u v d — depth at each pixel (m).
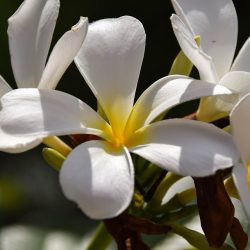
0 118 0.45
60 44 0.47
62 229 0.74
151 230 0.47
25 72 0.49
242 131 0.45
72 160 0.44
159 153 0.45
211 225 0.47
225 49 0.52
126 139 0.47
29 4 0.49
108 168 0.44
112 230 0.47
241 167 0.44
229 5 0.52
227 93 0.45
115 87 0.48
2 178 0.82
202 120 0.49
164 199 0.52
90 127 0.47
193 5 0.52
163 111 0.48
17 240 0.62
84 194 0.43
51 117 0.46
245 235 0.48
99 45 0.49
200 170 0.44
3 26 0.82
